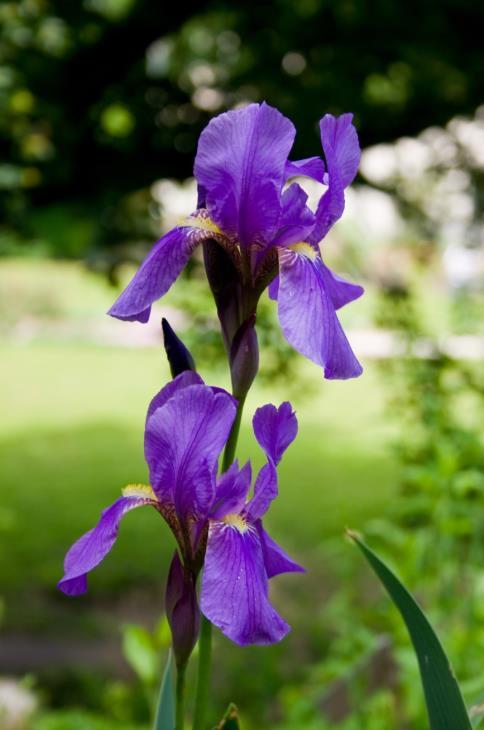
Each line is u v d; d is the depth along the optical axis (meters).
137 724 1.47
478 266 2.42
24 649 1.91
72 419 4.56
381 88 2.27
